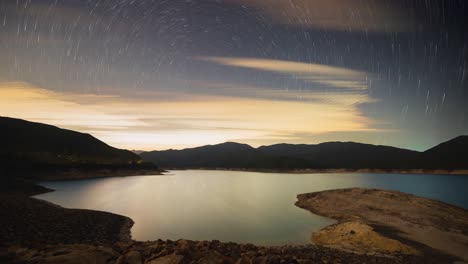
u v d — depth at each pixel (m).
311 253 18.58
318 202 44.12
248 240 24.50
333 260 16.38
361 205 37.62
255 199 55.03
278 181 113.62
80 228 24.58
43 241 19.02
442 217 30.38
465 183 119.75
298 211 40.41
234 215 37.31
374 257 17.89
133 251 10.38
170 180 109.94
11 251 10.68
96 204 46.81
